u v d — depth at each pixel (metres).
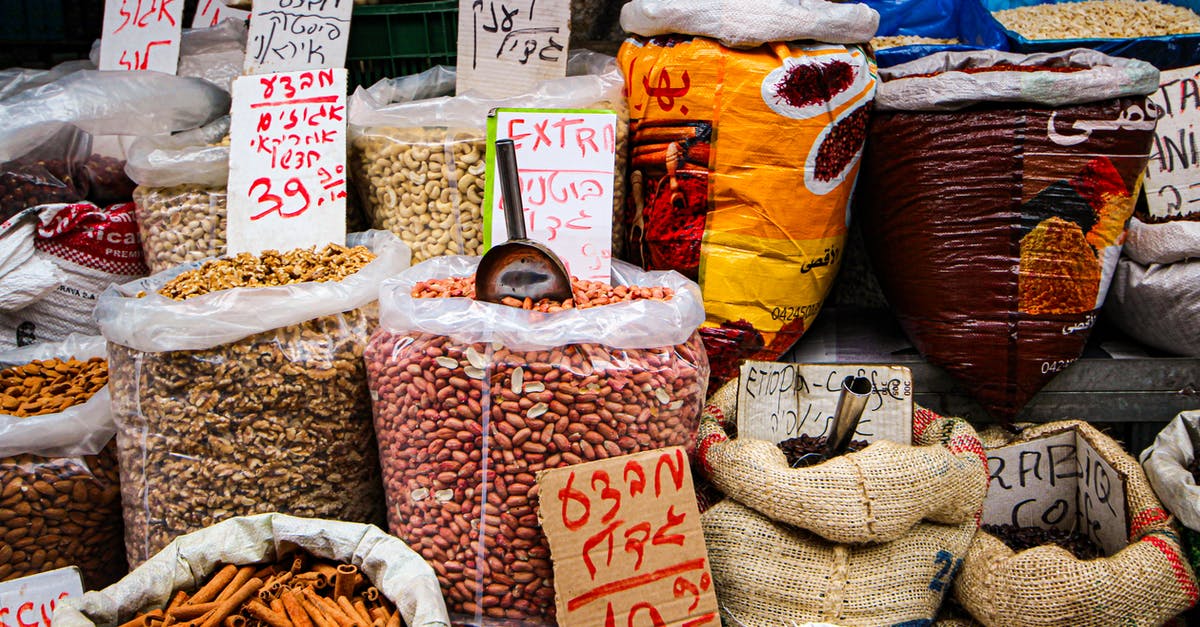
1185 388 2.16
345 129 2.16
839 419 1.86
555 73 2.25
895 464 1.76
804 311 2.23
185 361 1.77
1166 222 2.27
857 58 2.10
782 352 2.24
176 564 1.71
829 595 1.77
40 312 2.36
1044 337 2.07
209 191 2.24
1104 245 2.07
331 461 1.88
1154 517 1.87
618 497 1.66
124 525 2.03
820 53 2.06
